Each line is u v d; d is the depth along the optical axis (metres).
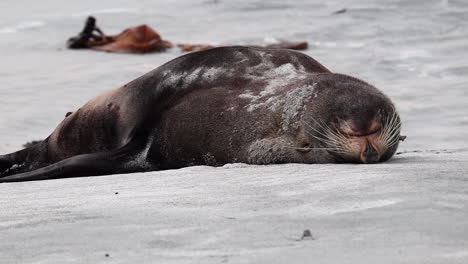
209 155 32.47
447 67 61.12
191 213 18.69
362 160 28.33
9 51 72.56
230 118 32.06
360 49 68.38
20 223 18.53
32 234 17.36
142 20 85.00
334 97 29.88
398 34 72.75
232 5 89.25
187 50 71.44
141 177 27.16
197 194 21.70
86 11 90.25
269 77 33.22
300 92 30.83
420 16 78.38
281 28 77.75
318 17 81.12
